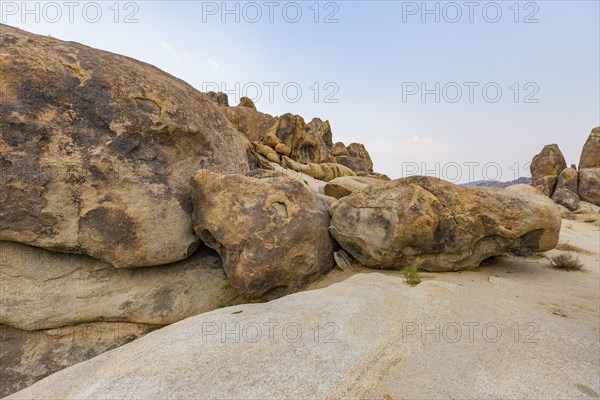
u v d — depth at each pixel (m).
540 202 8.70
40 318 6.18
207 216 7.56
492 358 4.32
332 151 42.06
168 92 7.98
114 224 6.64
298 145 30.50
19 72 5.94
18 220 5.79
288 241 7.87
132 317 6.99
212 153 8.90
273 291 7.97
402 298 6.47
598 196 31.69
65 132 6.25
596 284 8.05
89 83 6.71
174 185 7.72
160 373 3.86
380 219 8.69
